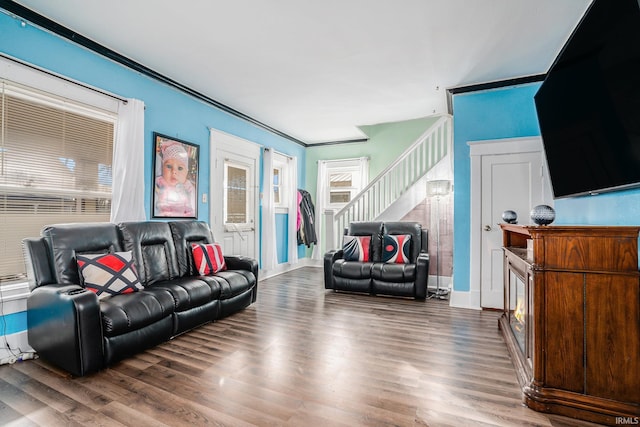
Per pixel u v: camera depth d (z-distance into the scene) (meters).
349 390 1.84
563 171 2.23
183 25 2.54
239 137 4.73
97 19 2.46
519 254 2.29
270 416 1.59
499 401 1.73
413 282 3.85
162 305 2.43
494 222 3.48
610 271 1.54
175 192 3.64
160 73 3.40
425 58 3.04
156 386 1.87
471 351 2.39
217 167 4.31
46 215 2.54
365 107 4.46
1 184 2.28
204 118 4.11
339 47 2.86
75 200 2.74
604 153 1.72
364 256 4.33
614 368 1.53
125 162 2.99
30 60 2.40
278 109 4.56
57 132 2.59
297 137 6.25
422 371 2.07
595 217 2.21
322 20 2.45
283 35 2.67
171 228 3.26
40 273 2.22
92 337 1.97
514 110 3.47
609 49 1.56
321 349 2.42
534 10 2.29
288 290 4.41
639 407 1.48
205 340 2.59
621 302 1.53
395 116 4.88
